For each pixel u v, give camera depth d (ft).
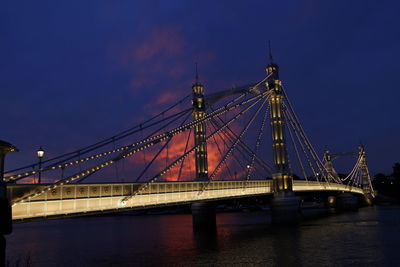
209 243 163.63
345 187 419.74
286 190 226.99
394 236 168.45
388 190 650.02
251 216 393.91
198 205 232.32
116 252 150.41
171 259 125.90
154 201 138.21
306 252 130.72
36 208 95.71
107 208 116.47
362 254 125.08
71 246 180.14
